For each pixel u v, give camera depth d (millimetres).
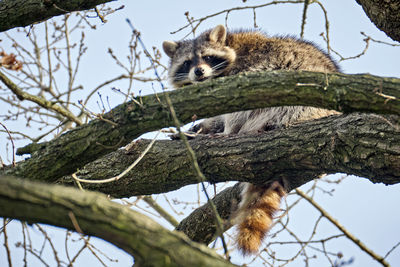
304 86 6379
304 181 8969
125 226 4645
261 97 6531
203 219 9750
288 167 7855
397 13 7645
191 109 6746
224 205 9680
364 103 6145
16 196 4488
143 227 4695
